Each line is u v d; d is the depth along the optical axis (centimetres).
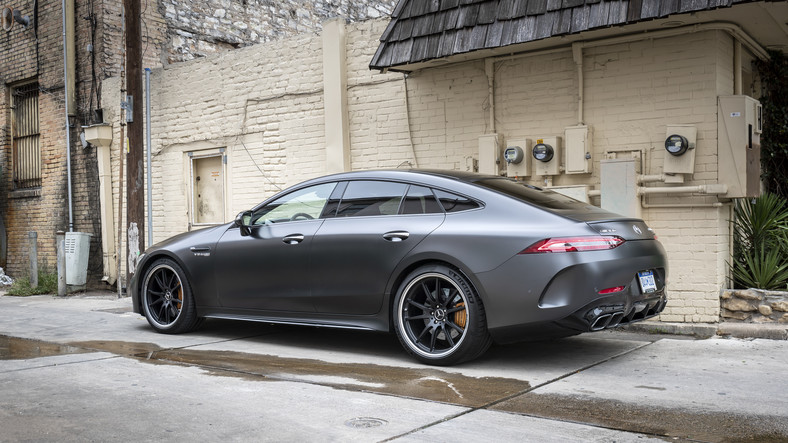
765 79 786
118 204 1127
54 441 332
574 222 465
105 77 1143
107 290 1130
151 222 1092
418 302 518
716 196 639
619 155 686
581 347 570
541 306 458
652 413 376
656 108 666
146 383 449
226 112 1005
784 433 341
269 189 962
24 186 1304
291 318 577
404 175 543
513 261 466
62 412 382
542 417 368
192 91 1046
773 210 704
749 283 659
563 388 432
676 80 656
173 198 1074
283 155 946
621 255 467
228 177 1007
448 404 394
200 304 635
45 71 1227
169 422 362
